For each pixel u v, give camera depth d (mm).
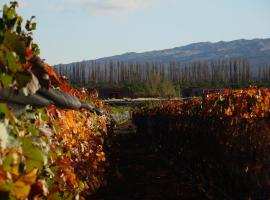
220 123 12125
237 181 10398
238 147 10367
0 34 3201
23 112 3896
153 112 30391
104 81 196000
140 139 36219
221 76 185875
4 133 3223
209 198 12375
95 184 10750
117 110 58156
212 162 12844
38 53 4715
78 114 9695
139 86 113500
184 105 19234
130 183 15500
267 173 9031
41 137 4770
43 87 3664
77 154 8273
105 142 18188
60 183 5375
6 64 3162
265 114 10031
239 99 11539
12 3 3605
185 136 17688
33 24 4438
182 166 18312
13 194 2971
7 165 3092
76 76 174125
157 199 13039
